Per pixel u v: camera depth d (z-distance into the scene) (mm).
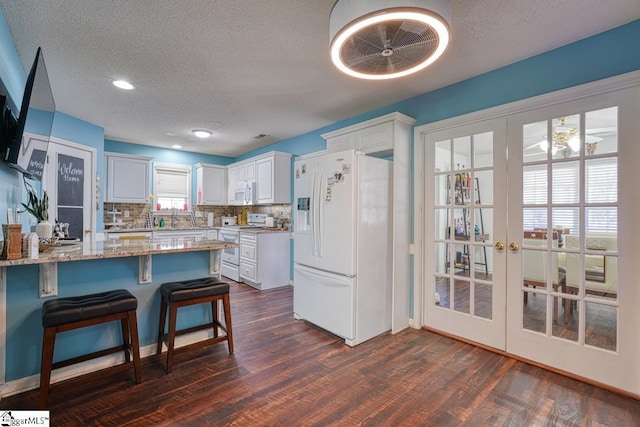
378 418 1729
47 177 3420
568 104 2203
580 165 2164
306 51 2275
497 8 1794
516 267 2463
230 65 2484
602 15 1868
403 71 1750
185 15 1857
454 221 2873
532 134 2387
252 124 4148
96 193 4125
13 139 1943
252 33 2045
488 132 2625
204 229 5703
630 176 1973
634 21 1928
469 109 2721
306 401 1876
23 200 2596
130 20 1904
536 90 2338
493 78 2572
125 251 2012
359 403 1861
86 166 3967
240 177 5754
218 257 2734
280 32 2033
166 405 1812
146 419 1688
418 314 3104
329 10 1804
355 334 2689
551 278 2297
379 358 2441
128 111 3588
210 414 1741
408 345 2691
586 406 1849
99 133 4199
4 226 1649
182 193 5961
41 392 1656
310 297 3123
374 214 2887
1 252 1691
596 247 2113
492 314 2602
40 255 1794
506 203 2518
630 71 1939
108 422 1658
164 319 2377
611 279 2059
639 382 1934
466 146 2773
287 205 5121
